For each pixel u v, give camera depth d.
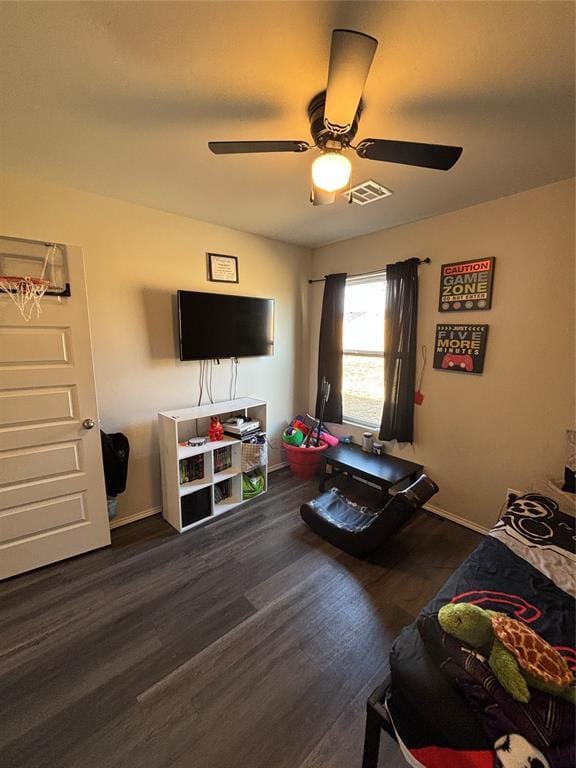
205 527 2.55
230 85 1.25
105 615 1.74
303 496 3.08
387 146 1.25
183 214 2.60
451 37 1.03
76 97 1.31
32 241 1.89
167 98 1.32
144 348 2.55
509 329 2.26
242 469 2.85
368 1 0.92
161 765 1.14
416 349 2.79
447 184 2.04
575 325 2.01
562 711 0.82
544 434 2.18
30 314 1.90
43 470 2.02
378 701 1.08
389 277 2.84
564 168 1.84
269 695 1.36
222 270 2.90
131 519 2.62
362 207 2.42
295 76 1.20
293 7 0.94
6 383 1.87
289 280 3.47
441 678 0.96
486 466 2.46
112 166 1.85
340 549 2.29
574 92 1.26
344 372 3.51
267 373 3.43
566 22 0.96
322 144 1.35
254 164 1.82
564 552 1.53
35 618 1.71
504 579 1.37
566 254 2.01
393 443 3.05
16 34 1.01
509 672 0.88
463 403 2.54
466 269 2.42
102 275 2.30
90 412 2.15
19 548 1.99
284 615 1.76
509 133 1.53
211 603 1.83
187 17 0.98
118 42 1.05
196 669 1.47
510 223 2.20
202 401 2.95
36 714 1.29
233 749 1.19
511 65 1.13
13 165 1.84
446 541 2.41
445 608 1.10
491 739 0.82
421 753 0.90
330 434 3.56
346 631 1.67
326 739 1.22
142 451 2.63
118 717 1.28
